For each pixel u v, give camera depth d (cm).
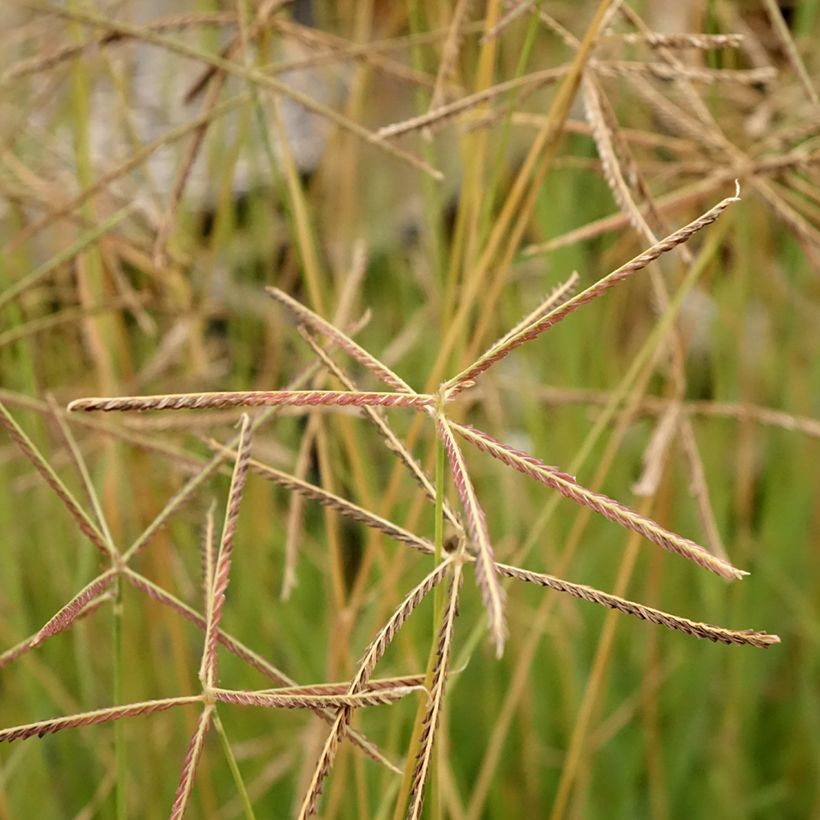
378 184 105
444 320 62
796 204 58
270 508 88
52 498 78
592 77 49
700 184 56
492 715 81
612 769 89
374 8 96
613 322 94
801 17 81
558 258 84
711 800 88
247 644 83
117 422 59
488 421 88
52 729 36
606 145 47
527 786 84
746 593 89
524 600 85
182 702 37
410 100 104
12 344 75
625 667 91
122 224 76
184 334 75
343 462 85
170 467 72
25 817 78
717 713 92
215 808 80
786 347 91
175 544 81
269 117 100
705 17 68
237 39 62
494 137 90
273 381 87
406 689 36
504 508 88
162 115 90
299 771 79
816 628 89
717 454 86
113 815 77
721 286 80
